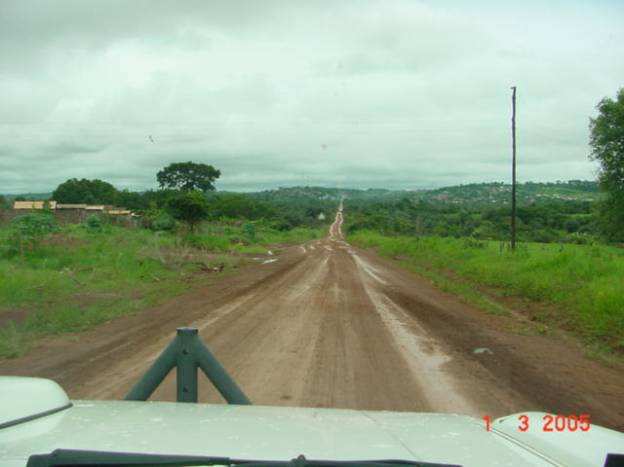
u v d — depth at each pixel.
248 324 11.02
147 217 42.28
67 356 8.21
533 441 2.27
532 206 74.00
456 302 15.41
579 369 8.48
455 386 7.12
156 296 14.67
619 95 45.88
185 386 3.21
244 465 1.66
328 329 10.68
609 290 14.02
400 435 2.21
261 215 86.12
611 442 2.23
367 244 56.25
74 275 17.45
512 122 30.88
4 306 12.34
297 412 2.58
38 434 1.95
